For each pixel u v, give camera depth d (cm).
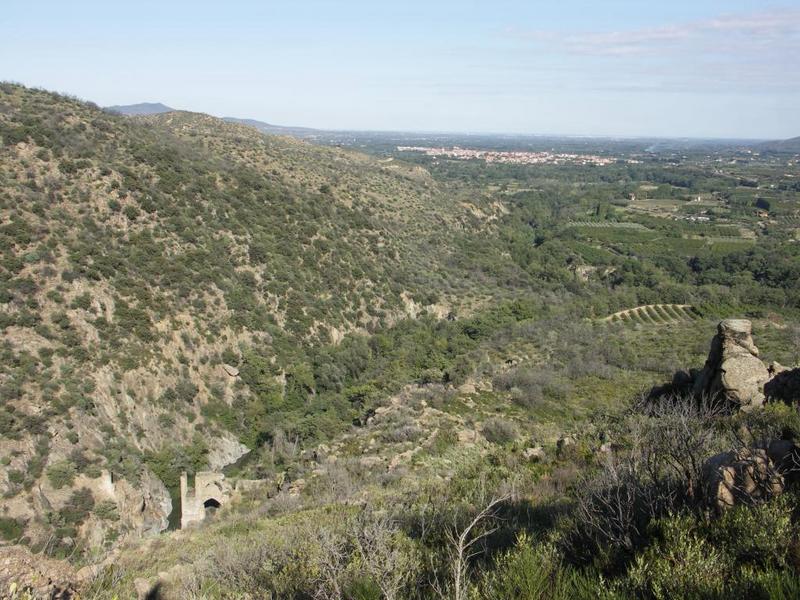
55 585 562
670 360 3309
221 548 953
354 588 460
